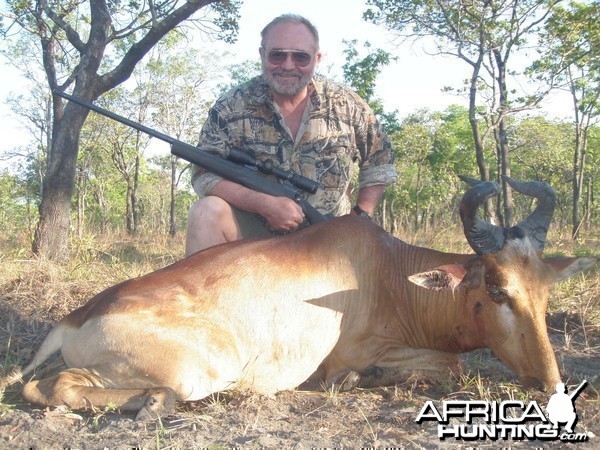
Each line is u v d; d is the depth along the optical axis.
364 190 5.33
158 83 35.78
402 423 3.37
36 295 6.25
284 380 3.88
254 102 4.93
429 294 4.20
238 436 3.12
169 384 3.47
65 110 11.74
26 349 4.80
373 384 4.25
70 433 3.15
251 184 4.68
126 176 38.19
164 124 36.50
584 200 44.25
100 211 43.84
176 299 3.65
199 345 3.56
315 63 4.91
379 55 28.69
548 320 6.00
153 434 3.11
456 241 12.77
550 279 3.95
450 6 17.53
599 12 17.72
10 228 19.69
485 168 17.55
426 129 38.25
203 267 3.84
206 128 4.98
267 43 4.84
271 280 3.86
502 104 17.92
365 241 4.29
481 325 4.02
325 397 3.83
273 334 3.79
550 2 17.23
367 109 5.18
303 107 5.02
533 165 38.03
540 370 3.80
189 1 12.03
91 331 3.58
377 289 4.25
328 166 5.02
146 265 8.48
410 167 43.88
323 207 5.04
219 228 4.62
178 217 56.72
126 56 12.20
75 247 11.44
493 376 4.29
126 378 3.51
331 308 4.03
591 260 4.00
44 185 11.45
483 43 17.12
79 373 3.55
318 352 3.98
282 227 4.52
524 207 38.94
